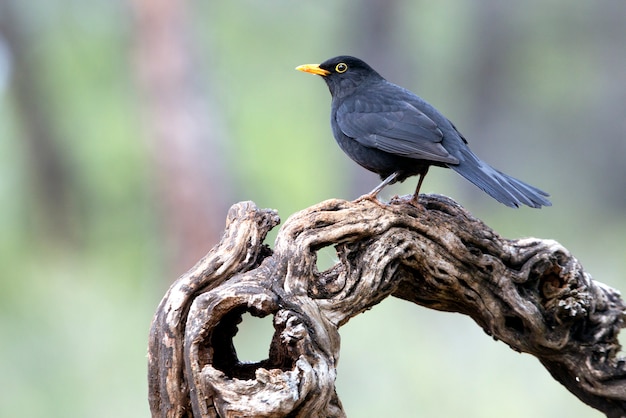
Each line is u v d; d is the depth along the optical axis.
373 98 7.45
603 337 6.43
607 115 25.94
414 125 7.11
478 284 6.20
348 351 14.47
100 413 13.38
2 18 23.39
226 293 5.36
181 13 19.75
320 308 5.68
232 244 5.71
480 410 12.38
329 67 7.94
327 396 5.32
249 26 25.56
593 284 6.46
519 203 6.52
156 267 20.64
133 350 15.36
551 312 6.32
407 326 15.80
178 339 5.47
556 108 26.52
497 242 6.20
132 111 22.59
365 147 7.29
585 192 25.92
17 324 16.53
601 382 6.46
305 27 25.77
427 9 26.09
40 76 23.95
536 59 26.50
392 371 13.63
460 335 15.55
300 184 23.62
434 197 6.38
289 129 24.73
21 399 13.80
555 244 6.32
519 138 26.64
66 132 23.89
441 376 13.37
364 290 5.83
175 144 19.50
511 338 6.39
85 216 23.39
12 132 24.41
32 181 23.86
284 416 5.12
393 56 24.97
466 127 26.83
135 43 20.02
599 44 26.20
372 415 12.51
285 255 5.66
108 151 23.27
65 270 21.45
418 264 6.08
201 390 5.23
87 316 17.25
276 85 25.55
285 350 5.51
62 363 14.88
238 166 22.58
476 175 6.79
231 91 24.88
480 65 26.50
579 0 26.00
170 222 19.59
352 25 25.22
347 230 5.80
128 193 23.09
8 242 22.31
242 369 5.64
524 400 12.45
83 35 24.12
